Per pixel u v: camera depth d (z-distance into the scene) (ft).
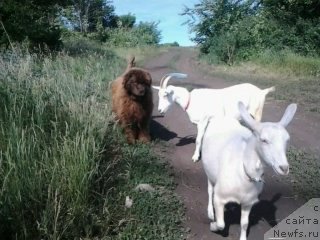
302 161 9.18
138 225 6.31
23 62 8.86
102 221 6.09
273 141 4.75
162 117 13.08
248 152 5.12
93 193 6.53
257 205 7.34
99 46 36.04
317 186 8.05
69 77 9.84
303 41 28.96
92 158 6.56
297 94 17.08
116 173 7.59
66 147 6.27
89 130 6.95
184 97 9.66
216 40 34.55
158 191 7.51
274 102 15.79
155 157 9.08
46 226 5.47
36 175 5.85
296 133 11.53
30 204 5.67
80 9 58.03
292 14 30.81
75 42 31.86
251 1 36.42
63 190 5.90
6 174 5.66
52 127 7.19
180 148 10.20
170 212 6.82
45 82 8.31
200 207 7.23
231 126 6.39
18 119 6.79
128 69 10.64
